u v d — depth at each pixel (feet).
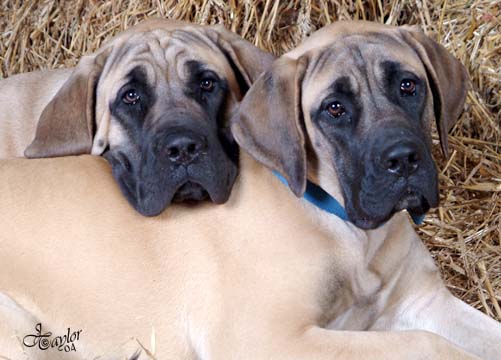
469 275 15.78
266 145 12.29
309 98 12.34
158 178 12.70
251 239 12.54
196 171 12.53
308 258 12.35
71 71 17.43
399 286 13.65
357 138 12.01
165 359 12.85
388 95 12.14
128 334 12.84
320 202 12.53
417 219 12.59
